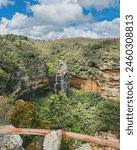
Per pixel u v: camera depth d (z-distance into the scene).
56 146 8.08
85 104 133.62
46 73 129.00
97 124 124.19
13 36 146.38
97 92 144.00
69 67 150.50
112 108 131.50
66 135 8.34
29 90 121.56
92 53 153.00
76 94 140.25
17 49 129.75
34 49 137.62
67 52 162.50
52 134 8.20
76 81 147.62
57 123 105.31
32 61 127.69
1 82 110.38
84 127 122.06
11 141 8.73
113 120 126.25
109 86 144.00
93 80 146.12
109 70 145.25
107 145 8.37
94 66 149.12
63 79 134.75
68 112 112.94
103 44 158.62
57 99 111.19
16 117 47.16
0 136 8.79
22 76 119.69
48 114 106.25
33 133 8.34
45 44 170.38
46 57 151.38
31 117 47.53
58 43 172.50
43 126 49.16
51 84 132.50
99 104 134.88
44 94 127.50
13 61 119.25
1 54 117.62
